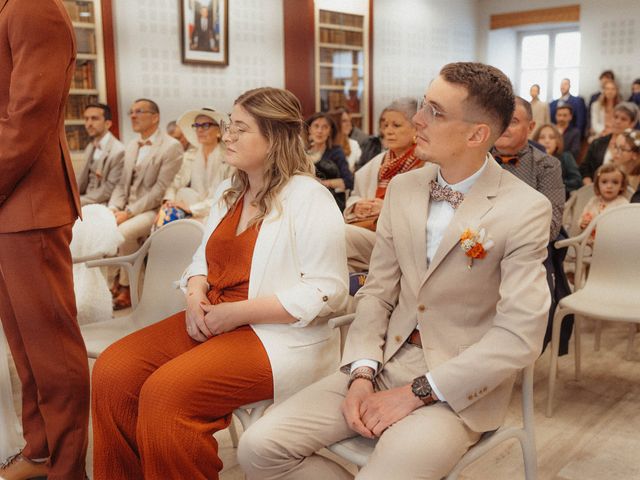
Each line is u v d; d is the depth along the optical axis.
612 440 2.63
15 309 2.02
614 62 10.67
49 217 1.97
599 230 3.02
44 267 2.00
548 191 2.82
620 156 4.62
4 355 2.32
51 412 2.11
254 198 2.01
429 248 1.72
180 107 7.30
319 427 1.63
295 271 1.92
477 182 1.65
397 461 1.46
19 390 3.01
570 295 2.96
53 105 1.89
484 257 1.59
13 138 1.84
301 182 1.95
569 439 2.64
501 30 11.88
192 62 7.29
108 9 6.59
